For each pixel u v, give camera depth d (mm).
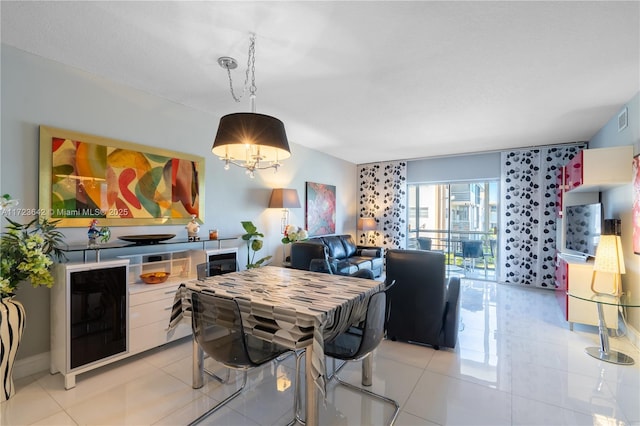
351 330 2098
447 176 5891
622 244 3125
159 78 2609
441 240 6180
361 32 1920
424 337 2723
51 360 2240
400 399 1990
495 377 2260
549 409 1880
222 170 3686
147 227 2930
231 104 3215
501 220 5273
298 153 5031
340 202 6254
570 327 3203
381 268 5879
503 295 4543
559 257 3926
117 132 2689
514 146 5027
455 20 1794
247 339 1985
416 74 2488
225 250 3240
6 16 1783
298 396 1840
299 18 1787
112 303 2289
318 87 2744
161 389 2084
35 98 2232
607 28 1850
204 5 1681
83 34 1976
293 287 2082
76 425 1716
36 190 2244
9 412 1814
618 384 2158
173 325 2125
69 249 2184
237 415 1829
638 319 2762
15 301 2037
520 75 2488
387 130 4121
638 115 2789
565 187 4023
